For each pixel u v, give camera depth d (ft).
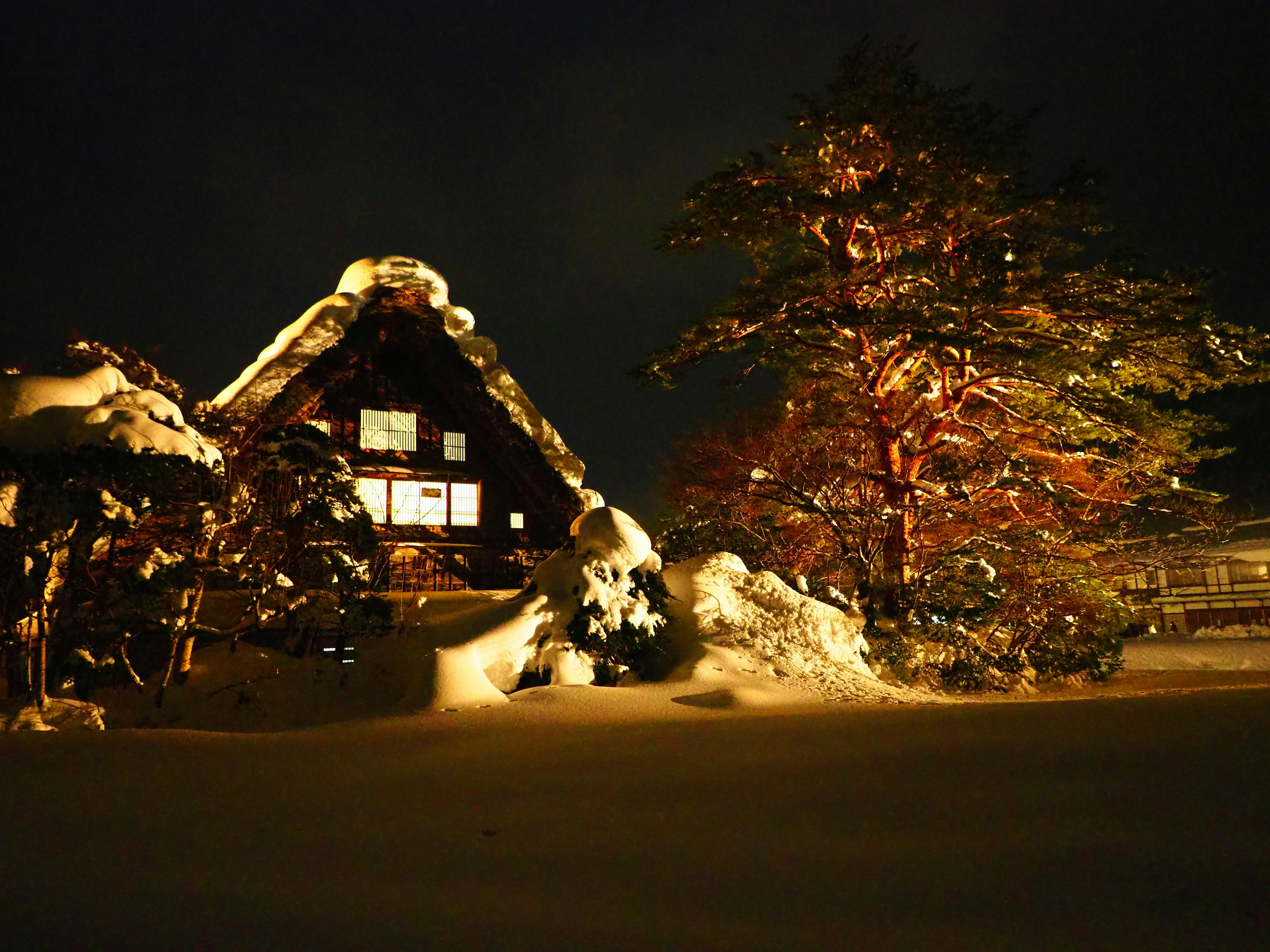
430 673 39.78
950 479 77.82
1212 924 11.59
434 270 68.33
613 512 50.80
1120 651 74.84
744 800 19.34
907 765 22.22
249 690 43.55
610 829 17.42
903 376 77.77
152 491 41.73
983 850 14.98
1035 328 74.79
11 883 14.52
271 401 60.39
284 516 45.75
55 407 42.45
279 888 14.11
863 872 14.10
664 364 72.54
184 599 42.86
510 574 74.13
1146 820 16.38
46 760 26.66
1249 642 112.88
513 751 27.07
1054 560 74.08
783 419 87.40
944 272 74.38
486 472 74.95
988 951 10.91
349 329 65.41
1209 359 71.82
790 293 69.05
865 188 74.23
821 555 77.46
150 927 12.26
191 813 19.76
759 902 12.89
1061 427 79.97
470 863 15.39
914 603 68.64
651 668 49.29
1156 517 98.73
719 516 79.20
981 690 65.67
